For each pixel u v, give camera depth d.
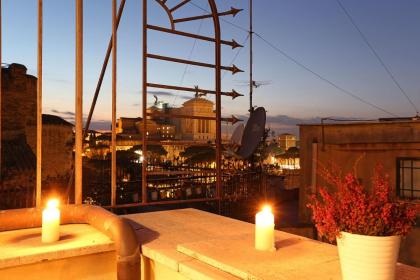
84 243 2.54
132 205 3.88
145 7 3.85
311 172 9.80
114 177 3.78
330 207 1.70
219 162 4.45
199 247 2.40
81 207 3.09
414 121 8.38
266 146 10.34
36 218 2.92
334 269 1.98
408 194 8.48
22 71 18.02
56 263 2.42
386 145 8.83
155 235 2.92
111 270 2.63
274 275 1.90
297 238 2.62
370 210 1.62
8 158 14.82
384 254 1.60
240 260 2.12
